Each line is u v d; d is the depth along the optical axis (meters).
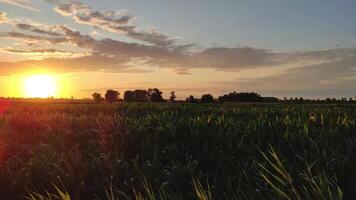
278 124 9.32
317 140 7.18
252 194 4.86
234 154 6.92
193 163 6.21
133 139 8.10
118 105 20.78
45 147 7.59
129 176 6.04
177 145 7.60
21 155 7.97
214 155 6.74
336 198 4.30
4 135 9.59
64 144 8.11
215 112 15.23
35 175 6.06
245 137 7.93
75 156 6.57
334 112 13.46
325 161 5.83
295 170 5.68
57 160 6.54
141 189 5.52
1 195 5.77
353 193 5.07
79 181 5.92
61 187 5.75
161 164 6.53
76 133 9.23
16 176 6.11
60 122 11.29
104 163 6.48
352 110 15.60
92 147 7.94
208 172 6.37
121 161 6.54
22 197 5.71
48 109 19.45
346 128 8.39
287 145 7.43
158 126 9.59
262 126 8.68
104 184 5.79
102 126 9.95
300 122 9.46
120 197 5.40
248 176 5.56
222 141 7.63
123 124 9.89
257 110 15.85
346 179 5.34
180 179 5.62
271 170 5.95
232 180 5.69
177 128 8.87
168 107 18.73
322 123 9.77
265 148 7.32
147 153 7.31
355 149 6.59
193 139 7.75
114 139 8.18
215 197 5.27
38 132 10.15
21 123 11.28
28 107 20.44
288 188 4.84
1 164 7.21
